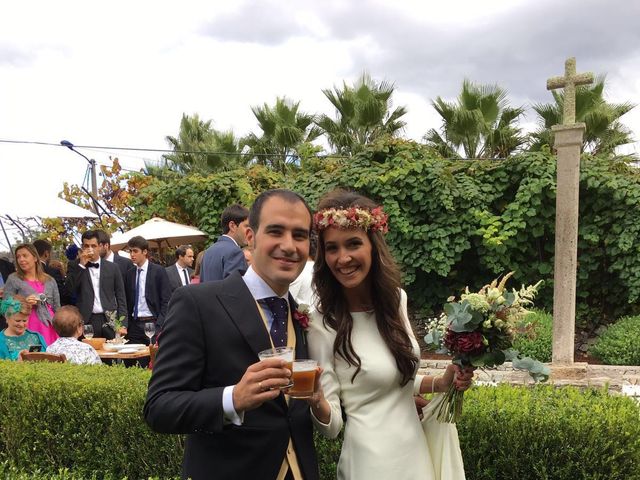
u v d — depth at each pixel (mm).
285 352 1702
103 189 16172
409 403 2338
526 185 9398
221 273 5043
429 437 2422
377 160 10375
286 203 1904
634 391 6055
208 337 1823
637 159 10398
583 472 2873
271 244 1891
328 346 2225
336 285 2332
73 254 8586
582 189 9359
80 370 4168
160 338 1854
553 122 16031
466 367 2330
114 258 8094
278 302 1977
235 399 1646
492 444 3006
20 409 3871
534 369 2283
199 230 11016
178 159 22656
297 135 19578
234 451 1806
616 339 8141
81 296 7410
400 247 9852
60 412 3783
